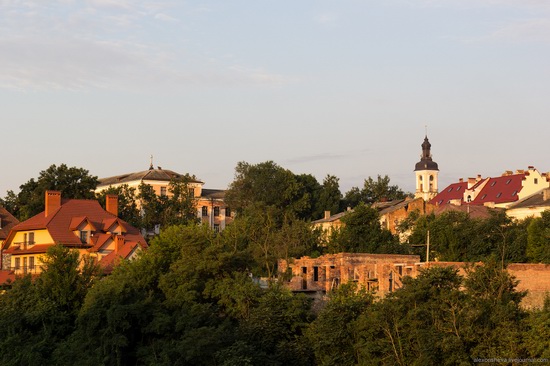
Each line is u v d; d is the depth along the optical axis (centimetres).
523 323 6109
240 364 6519
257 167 15700
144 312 7481
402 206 12962
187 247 8075
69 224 10275
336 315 6662
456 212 9969
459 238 9038
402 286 7106
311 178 16462
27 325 8006
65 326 8050
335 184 16862
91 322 7475
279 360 6781
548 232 8425
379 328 6372
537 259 8400
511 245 8712
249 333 6988
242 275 7738
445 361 5978
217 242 8925
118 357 7244
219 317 7569
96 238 10206
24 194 12900
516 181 14950
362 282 7812
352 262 8131
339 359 6512
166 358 6969
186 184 14550
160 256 8131
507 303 6216
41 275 8338
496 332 6056
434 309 6209
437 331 6088
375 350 6247
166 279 7806
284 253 9756
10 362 7631
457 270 6538
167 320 7331
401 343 6234
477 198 15388
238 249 9406
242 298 7412
